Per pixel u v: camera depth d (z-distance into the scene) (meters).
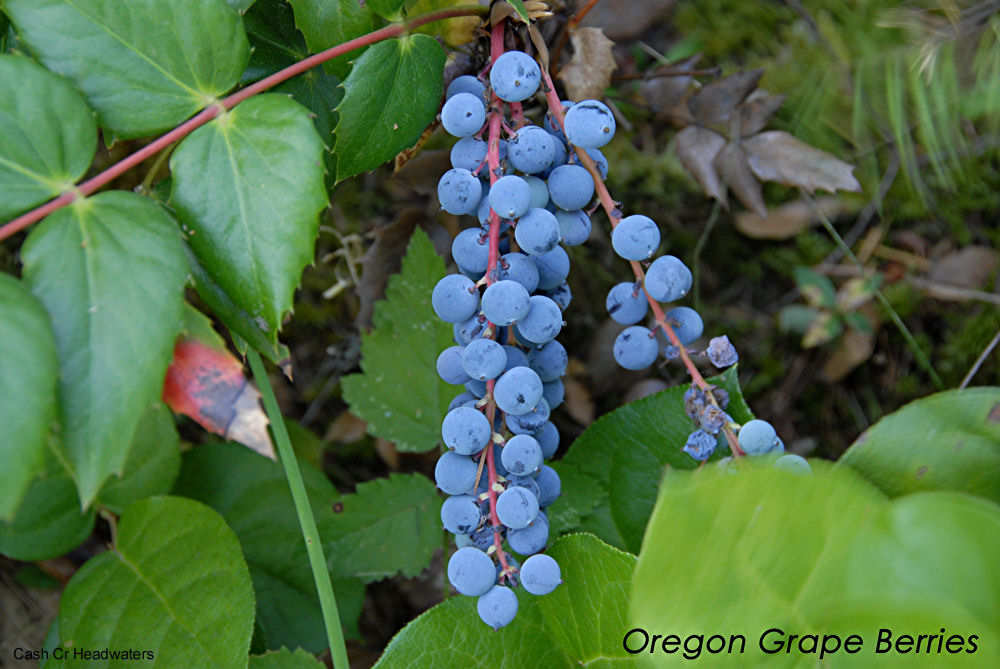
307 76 0.39
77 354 0.33
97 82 0.34
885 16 0.48
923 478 0.35
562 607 0.37
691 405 0.35
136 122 0.35
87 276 0.33
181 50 0.35
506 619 0.33
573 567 0.37
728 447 0.36
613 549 0.36
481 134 0.36
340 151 0.36
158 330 0.33
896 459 0.35
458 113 0.35
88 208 0.33
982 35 0.47
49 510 0.41
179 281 0.33
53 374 0.32
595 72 0.43
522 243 0.34
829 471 0.32
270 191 0.34
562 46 0.43
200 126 0.35
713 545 0.31
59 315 0.33
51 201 0.34
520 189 0.33
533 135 0.34
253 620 0.39
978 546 0.30
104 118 0.34
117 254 0.33
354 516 0.43
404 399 0.44
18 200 0.33
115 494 0.42
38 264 0.33
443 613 0.37
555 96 0.36
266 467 0.45
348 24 0.37
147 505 0.41
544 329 0.34
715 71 0.46
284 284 0.34
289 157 0.34
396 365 0.44
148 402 0.33
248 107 0.35
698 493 0.31
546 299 0.34
